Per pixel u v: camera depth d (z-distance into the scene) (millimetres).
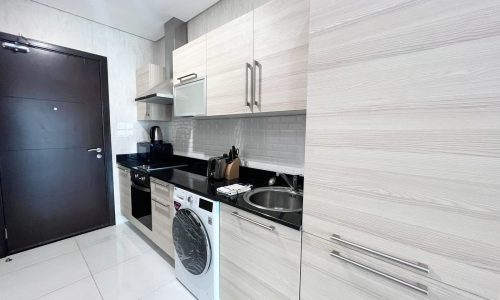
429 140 625
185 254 1520
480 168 560
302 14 1111
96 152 2516
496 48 521
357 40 739
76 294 1567
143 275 1784
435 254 638
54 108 2199
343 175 807
